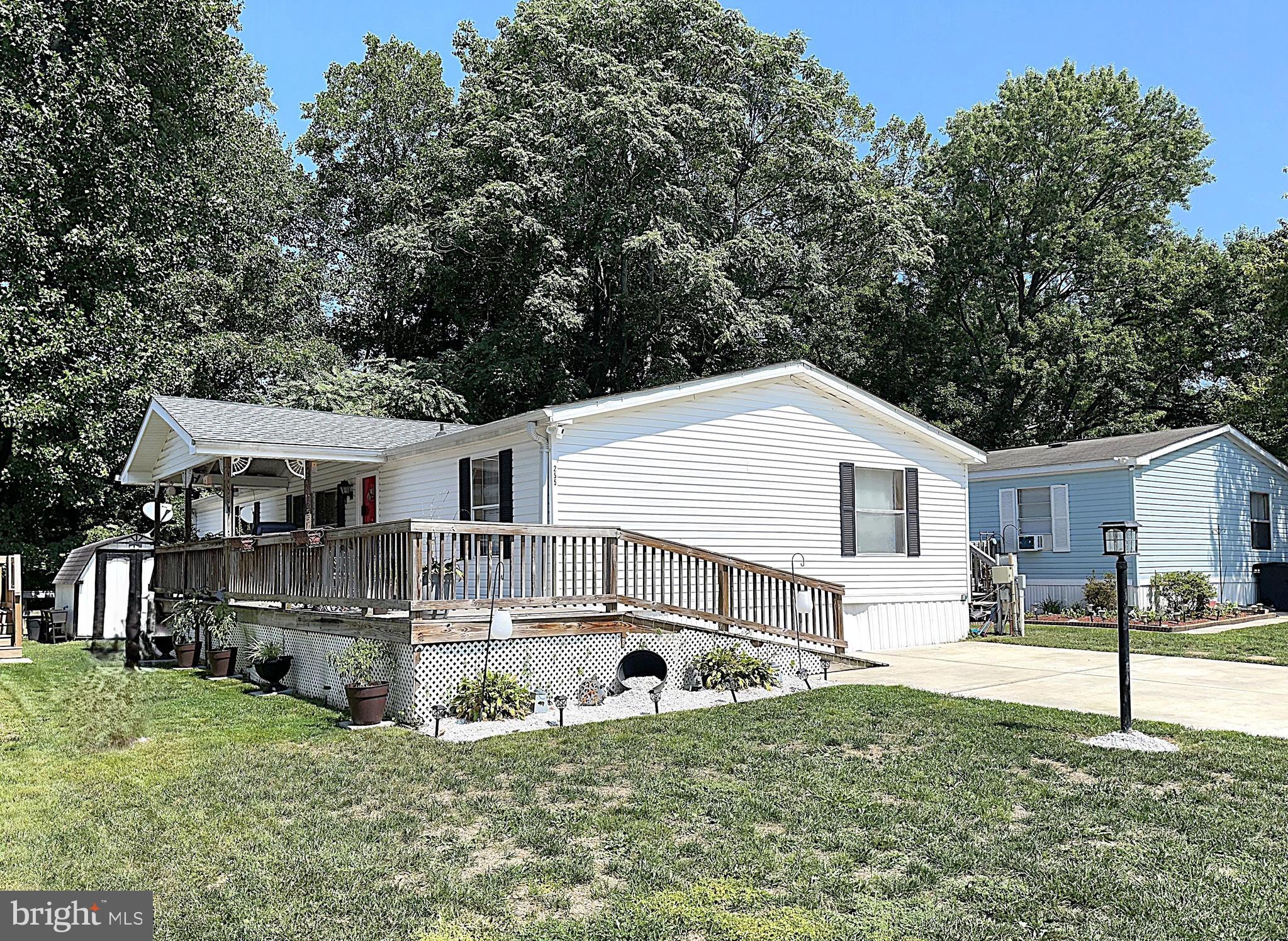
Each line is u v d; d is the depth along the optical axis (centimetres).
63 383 2020
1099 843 495
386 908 418
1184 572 1919
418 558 869
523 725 842
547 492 1133
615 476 1195
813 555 1392
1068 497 2006
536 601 945
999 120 3234
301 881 451
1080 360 2964
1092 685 1027
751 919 400
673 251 2502
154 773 660
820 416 1423
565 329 2664
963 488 1627
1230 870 454
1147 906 410
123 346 2153
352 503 1595
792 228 3083
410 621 858
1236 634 1588
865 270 3055
